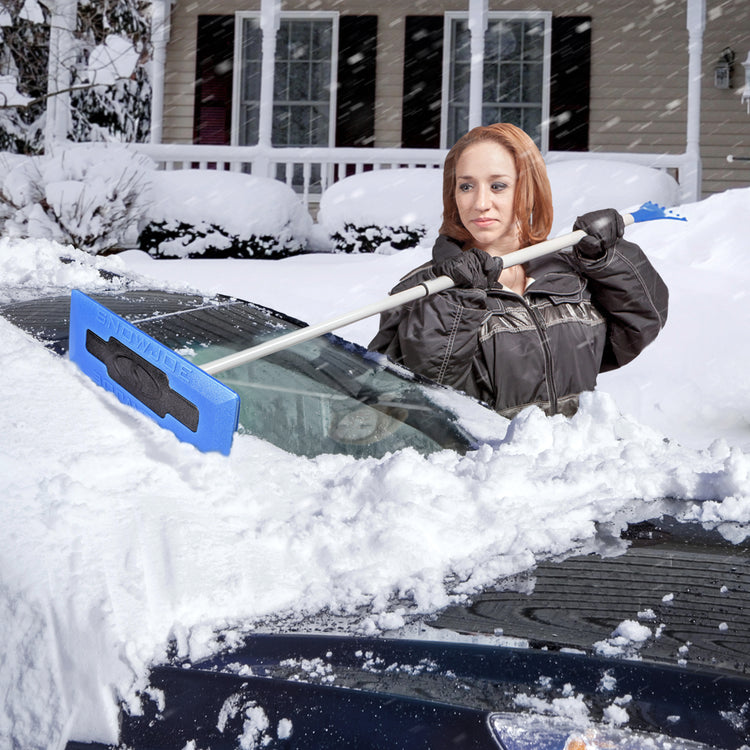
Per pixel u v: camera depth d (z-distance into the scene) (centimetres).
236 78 1465
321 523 179
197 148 1277
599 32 1420
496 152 312
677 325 656
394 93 1438
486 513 188
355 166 1390
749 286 722
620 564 169
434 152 1255
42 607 154
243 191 1149
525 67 1445
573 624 150
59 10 1216
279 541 176
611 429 237
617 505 195
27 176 1081
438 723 132
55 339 238
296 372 260
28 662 152
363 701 137
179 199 1136
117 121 1375
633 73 1417
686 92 1410
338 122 1445
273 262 910
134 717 145
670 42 1409
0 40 1254
